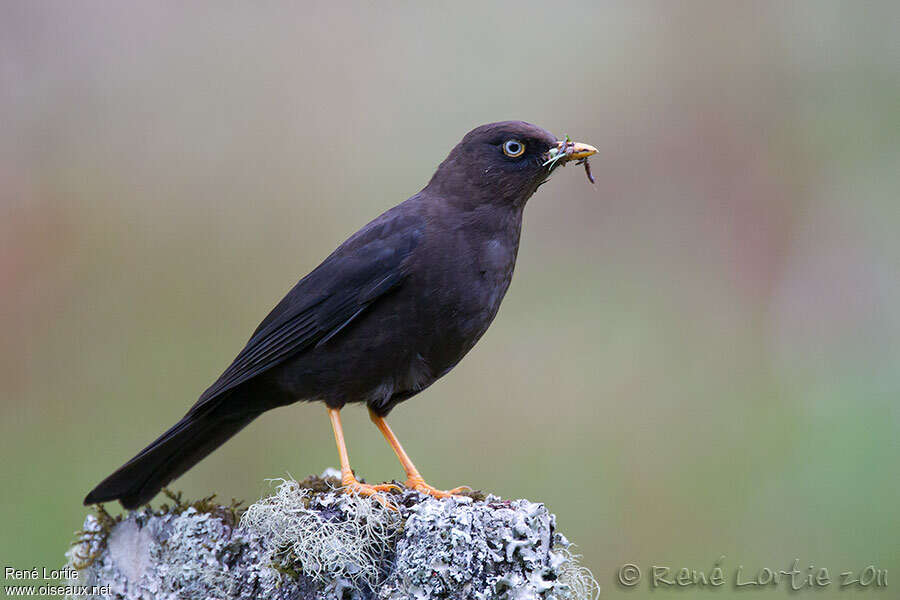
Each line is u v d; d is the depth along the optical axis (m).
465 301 8.71
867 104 15.79
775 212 15.42
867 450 12.68
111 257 14.16
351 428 12.54
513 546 6.68
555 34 16.09
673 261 15.10
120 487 8.60
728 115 15.82
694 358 14.04
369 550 6.93
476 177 8.98
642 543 12.30
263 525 7.03
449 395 13.26
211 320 13.96
